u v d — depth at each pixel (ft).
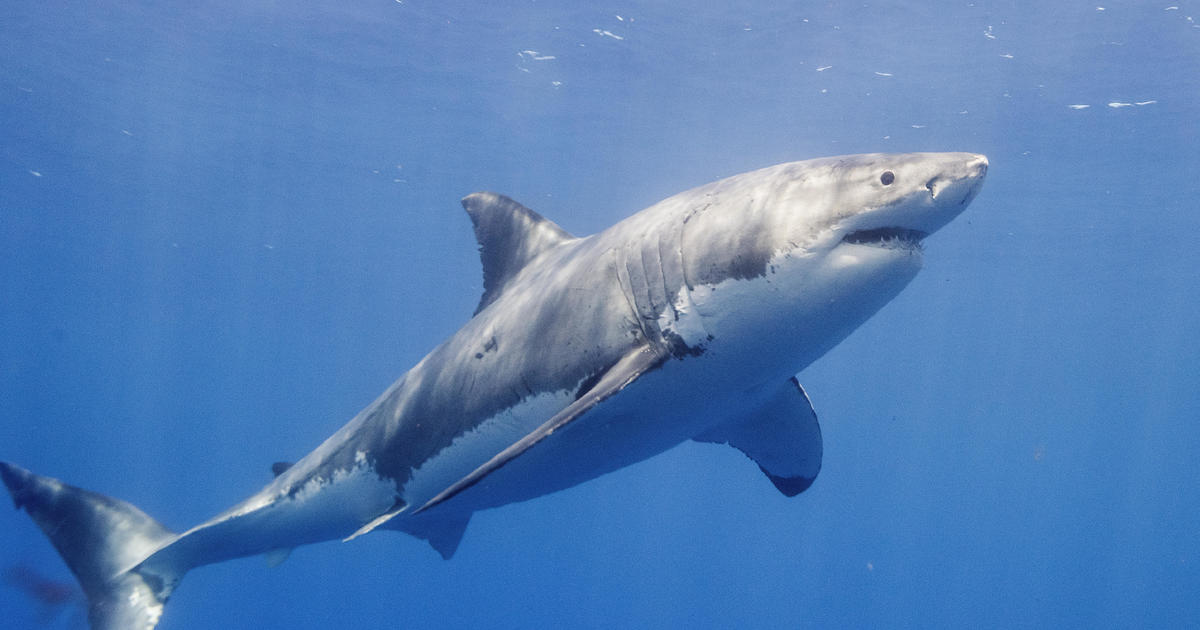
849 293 12.18
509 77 64.28
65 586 21.16
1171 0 45.21
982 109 61.46
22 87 69.36
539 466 15.21
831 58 56.08
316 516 19.30
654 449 15.53
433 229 114.01
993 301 131.03
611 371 12.94
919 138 68.08
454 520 20.13
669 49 57.62
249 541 20.39
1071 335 161.79
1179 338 156.66
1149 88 56.24
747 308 12.56
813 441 17.94
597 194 96.48
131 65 65.10
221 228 121.90
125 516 21.77
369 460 18.20
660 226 13.73
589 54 59.31
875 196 11.84
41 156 87.92
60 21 58.39
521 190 95.61
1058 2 46.47
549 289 15.31
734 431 18.07
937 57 54.29
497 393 15.52
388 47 60.39
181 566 21.21
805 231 12.14
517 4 53.06
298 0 54.39
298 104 71.77
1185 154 66.95
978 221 87.40
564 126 74.08
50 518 21.44
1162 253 97.45
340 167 88.99
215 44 61.21
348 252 134.31
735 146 75.66
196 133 79.97
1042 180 74.54
